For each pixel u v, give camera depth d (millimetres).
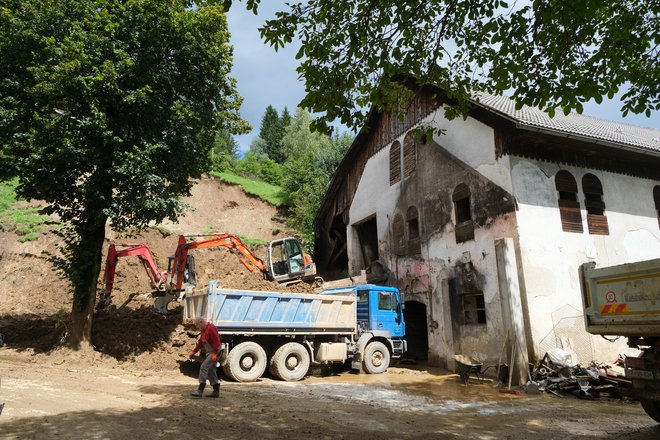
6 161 11562
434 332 15312
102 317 13852
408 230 17406
